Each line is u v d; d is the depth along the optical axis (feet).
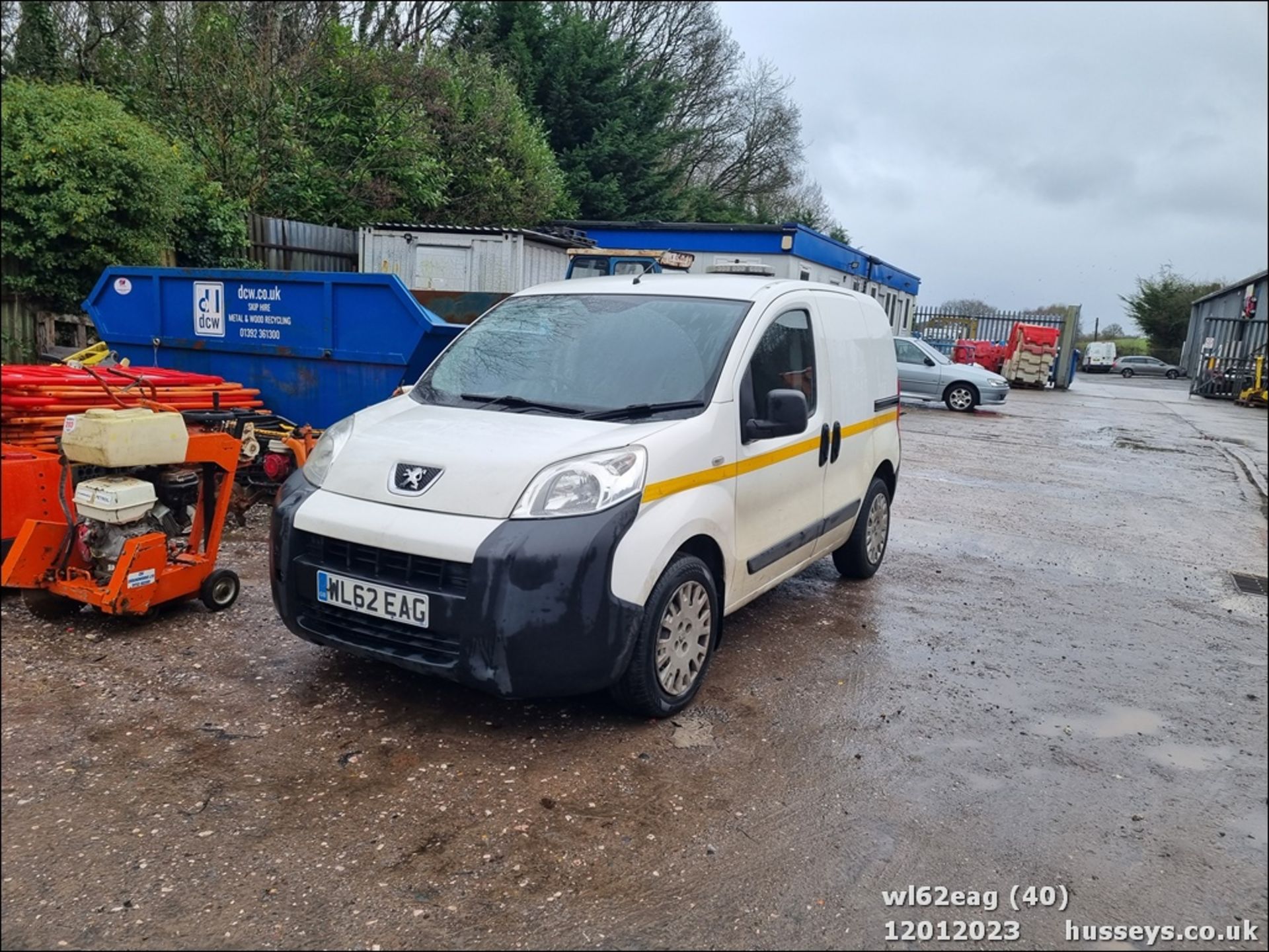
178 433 15.12
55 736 12.04
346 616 12.82
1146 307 196.34
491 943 8.73
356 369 24.75
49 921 8.70
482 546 11.63
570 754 12.35
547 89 83.66
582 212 86.79
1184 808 12.14
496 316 17.22
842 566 21.24
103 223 36.58
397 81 58.44
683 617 13.48
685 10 126.93
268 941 8.59
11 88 36.22
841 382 18.47
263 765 11.62
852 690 15.20
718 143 139.23
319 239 51.44
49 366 19.93
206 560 16.34
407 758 11.98
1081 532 29.01
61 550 15.34
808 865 10.27
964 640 18.16
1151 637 19.24
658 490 12.70
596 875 9.84
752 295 16.25
